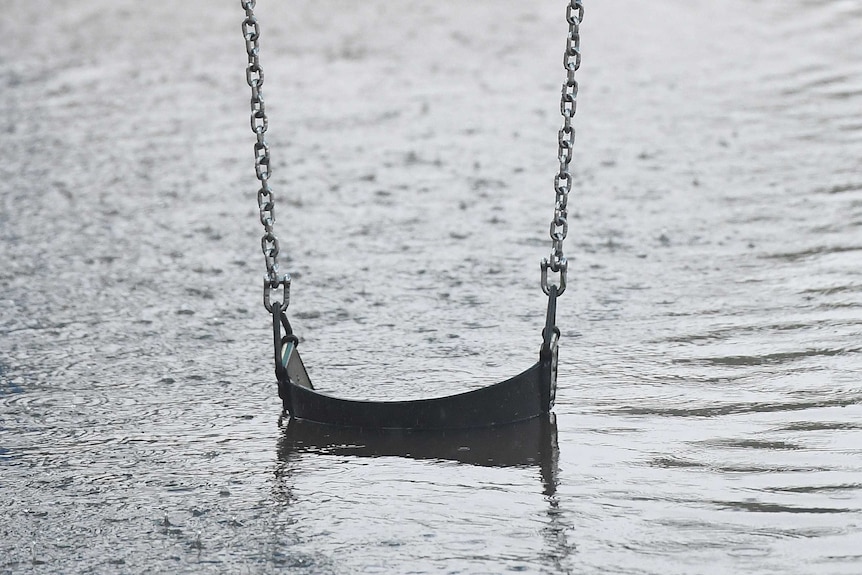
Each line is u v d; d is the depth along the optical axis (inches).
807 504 548.1
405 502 565.3
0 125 1651.1
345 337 811.4
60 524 550.3
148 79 2006.6
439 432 652.7
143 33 2568.9
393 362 764.0
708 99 1690.5
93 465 617.9
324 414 665.0
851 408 657.0
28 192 1270.9
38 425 673.0
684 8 2655.0
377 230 1088.2
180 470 609.0
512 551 514.3
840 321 797.9
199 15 2834.6
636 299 864.3
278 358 668.1
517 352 773.9
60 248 1051.3
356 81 1939.0
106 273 971.9
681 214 1099.3
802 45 2143.2
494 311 854.5
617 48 2181.3
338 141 1502.2
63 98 1850.4
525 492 572.1
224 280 948.0
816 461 593.3
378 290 911.0
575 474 590.2
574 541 521.3
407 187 1253.1
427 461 613.6
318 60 2151.8
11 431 665.0
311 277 949.8
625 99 1713.8
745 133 1456.7
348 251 1023.0
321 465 611.8
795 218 1069.8
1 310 879.7
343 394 714.2
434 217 1128.2
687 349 761.0
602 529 531.5
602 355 756.0
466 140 1481.3
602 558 505.7
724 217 1083.3
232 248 1043.3
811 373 710.5
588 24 2475.4
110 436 655.8
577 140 1455.5
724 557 502.9
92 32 2605.8
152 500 574.2
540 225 1085.1
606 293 880.3
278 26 2618.1
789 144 1385.3
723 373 717.9
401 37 2396.7
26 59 2241.6
